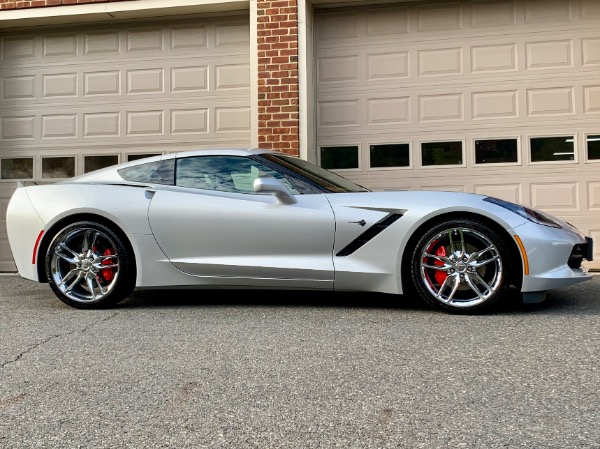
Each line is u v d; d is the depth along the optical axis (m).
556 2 6.08
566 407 1.96
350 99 6.50
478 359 2.52
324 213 3.57
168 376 2.37
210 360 2.59
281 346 2.80
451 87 6.29
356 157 6.48
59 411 2.01
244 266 3.64
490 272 3.40
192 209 3.74
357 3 6.39
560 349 2.65
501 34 6.19
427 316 3.43
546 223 3.43
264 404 2.04
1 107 7.05
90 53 6.96
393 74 6.42
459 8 6.27
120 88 6.90
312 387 2.21
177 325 3.31
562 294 4.15
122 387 2.25
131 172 4.01
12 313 3.76
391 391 2.15
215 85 6.72
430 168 6.32
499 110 6.18
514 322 3.20
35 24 6.96
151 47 6.85
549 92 6.08
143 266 3.78
